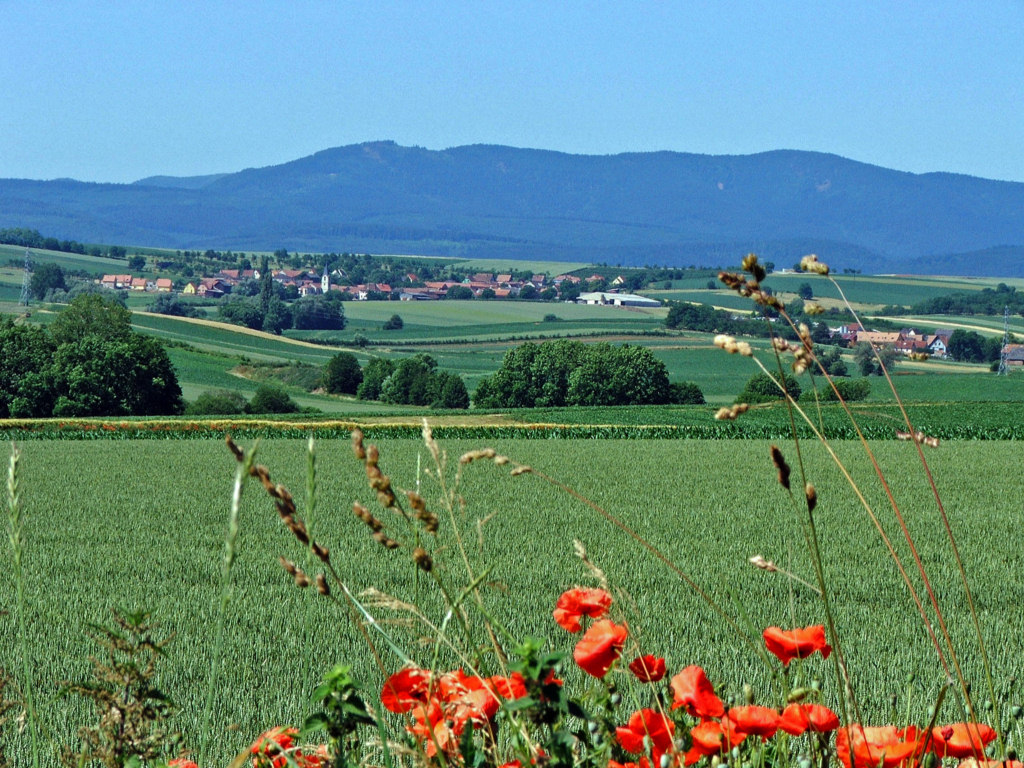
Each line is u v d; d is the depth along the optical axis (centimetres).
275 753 592
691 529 5009
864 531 4984
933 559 4125
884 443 11469
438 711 574
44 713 1827
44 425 14262
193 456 10075
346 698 544
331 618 2830
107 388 19750
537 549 4234
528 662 517
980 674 2178
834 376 16088
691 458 9650
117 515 5675
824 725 578
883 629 2728
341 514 5509
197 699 1988
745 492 6794
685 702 585
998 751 582
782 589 3378
